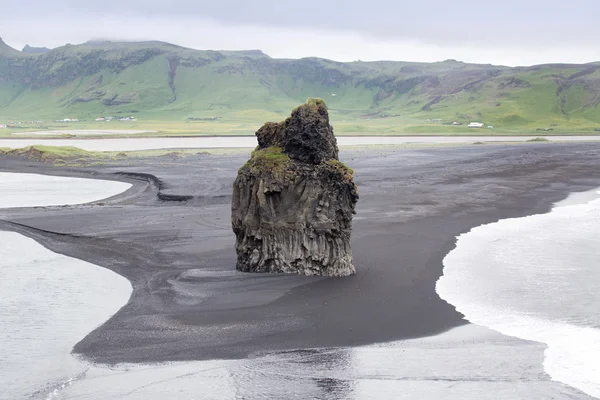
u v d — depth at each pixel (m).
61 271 35.31
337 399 18.95
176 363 21.94
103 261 37.50
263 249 33.88
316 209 32.62
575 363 21.39
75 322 26.42
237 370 21.23
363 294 29.56
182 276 33.62
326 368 21.27
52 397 19.31
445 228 45.75
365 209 54.25
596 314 26.45
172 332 25.06
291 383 20.12
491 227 46.50
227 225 47.66
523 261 35.97
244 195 34.16
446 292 29.67
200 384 20.16
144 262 36.94
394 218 49.66
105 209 56.62
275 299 29.08
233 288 31.06
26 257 38.91
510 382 19.97
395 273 33.09
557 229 45.94
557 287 30.56
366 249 38.59
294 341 23.88
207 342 23.92
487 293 29.56
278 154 34.38
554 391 19.33
